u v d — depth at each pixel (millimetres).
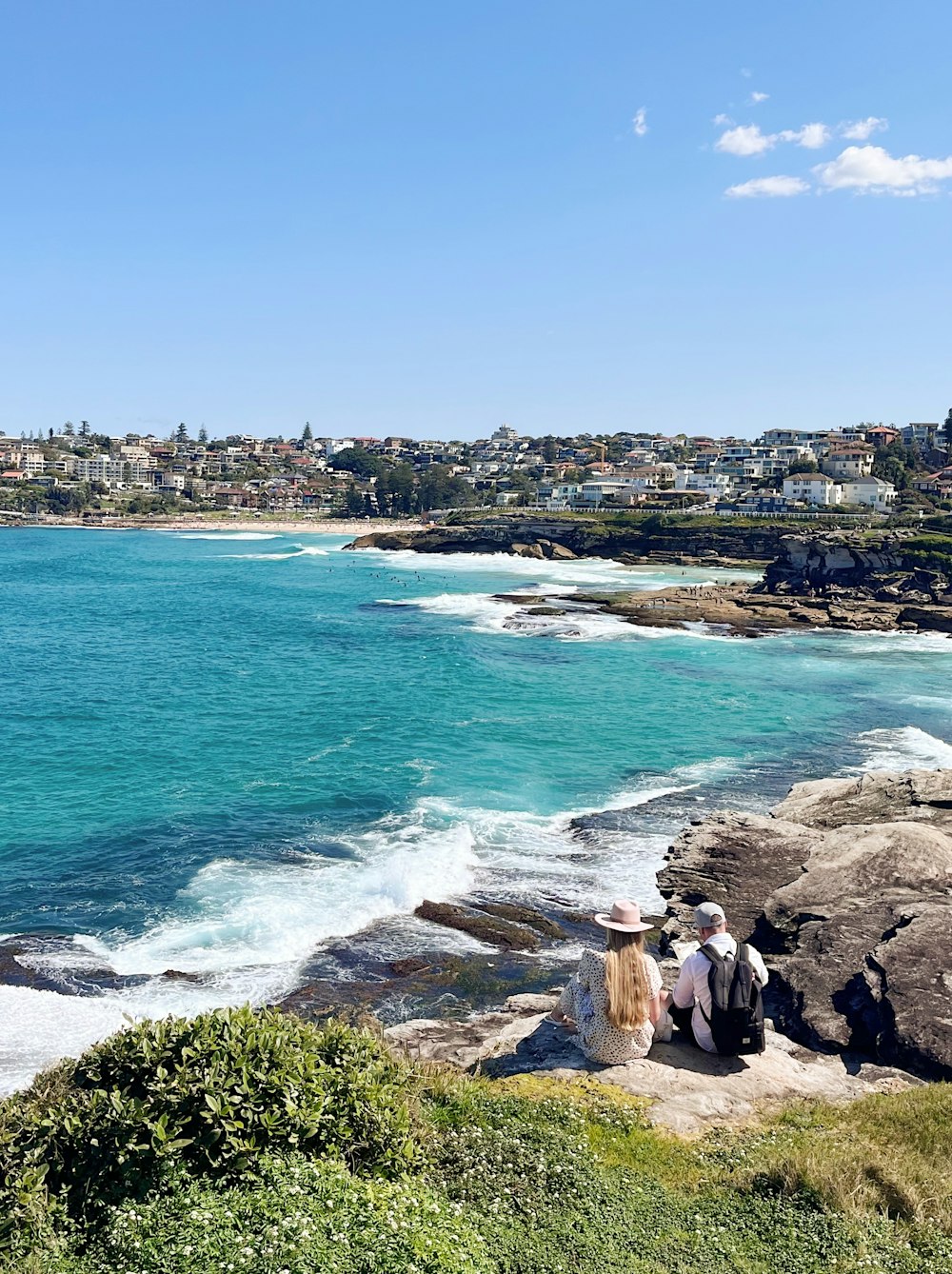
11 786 32469
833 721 43406
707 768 34844
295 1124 7297
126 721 42844
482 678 53500
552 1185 7555
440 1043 13500
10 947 20406
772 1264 6777
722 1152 8273
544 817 29109
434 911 22344
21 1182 6699
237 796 31203
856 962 16594
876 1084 10633
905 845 21266
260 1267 5766
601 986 9758
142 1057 7738
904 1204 7523
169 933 21188
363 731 40438
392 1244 6094
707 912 10281
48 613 88188
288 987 18766
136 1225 6281
